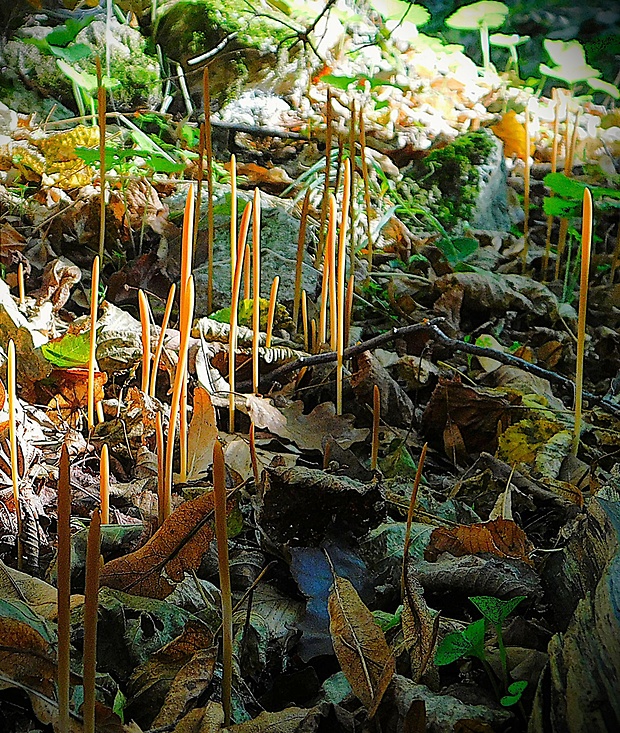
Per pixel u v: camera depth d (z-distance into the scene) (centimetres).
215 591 45
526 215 100
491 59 189
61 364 60
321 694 41
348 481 47
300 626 43
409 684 39
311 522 47
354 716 39
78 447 57
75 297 75
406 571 42
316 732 38
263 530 47
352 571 46
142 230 83
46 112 121
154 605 43
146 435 57
